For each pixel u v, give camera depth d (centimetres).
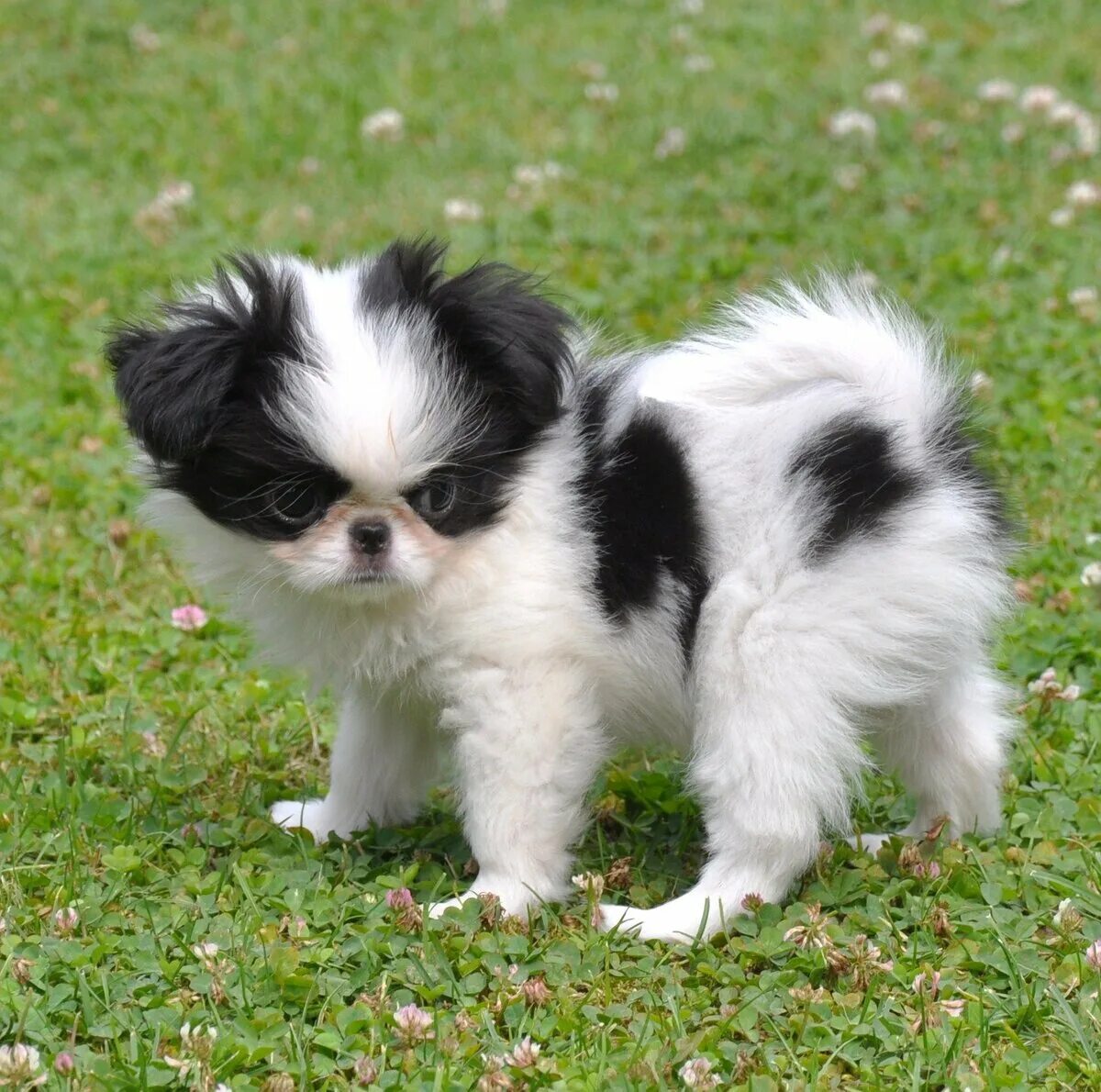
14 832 423
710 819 397
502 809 393
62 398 738
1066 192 900
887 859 420
